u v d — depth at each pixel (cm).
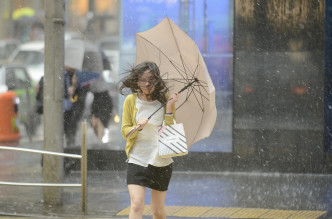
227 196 2331
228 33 2820
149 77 1377
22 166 3000
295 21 2778
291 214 2020
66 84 2886
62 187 2203
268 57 2800
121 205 2181
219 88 2833
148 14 2873
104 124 2903
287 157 2814
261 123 2819
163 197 1438
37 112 3238
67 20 2914
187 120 1453
